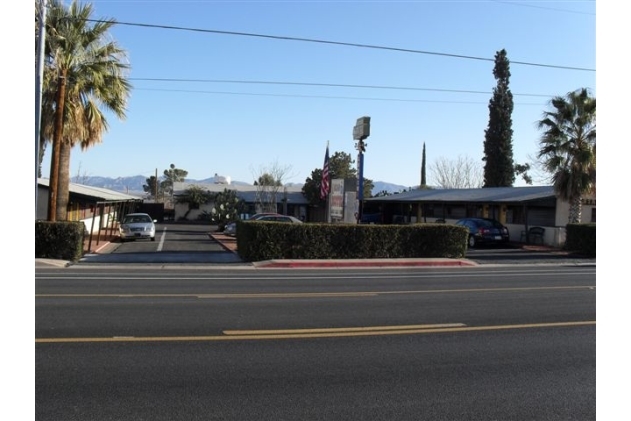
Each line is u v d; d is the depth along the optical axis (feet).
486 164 156.46
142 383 18.29
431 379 19.48
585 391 18.51
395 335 25.79
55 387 17.72
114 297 35.19
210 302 33.91
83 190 97.19
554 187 90.27
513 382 19.34
